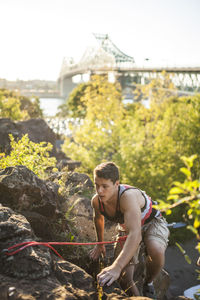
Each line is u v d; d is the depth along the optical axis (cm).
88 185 523
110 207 224
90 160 1362
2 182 255
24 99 2797
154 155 1404
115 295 195
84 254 287
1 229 195
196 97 1569
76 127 1653
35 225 263
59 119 3494
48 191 291
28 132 755
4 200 258
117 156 1370
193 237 1255
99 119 1900
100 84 2048
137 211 212
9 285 161
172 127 1523
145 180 1326
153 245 238
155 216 242
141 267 313
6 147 588
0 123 712
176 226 256
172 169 1427
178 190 125
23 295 155
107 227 407
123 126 1698
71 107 5484
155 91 1956
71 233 291
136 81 9425
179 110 1578
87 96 2008
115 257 262
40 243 195
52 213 285
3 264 177
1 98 1351
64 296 164
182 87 4397
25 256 182
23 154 379
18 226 201
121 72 9781
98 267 273
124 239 246
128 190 217
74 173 534
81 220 371
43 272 177
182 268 1060
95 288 202
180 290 927
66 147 1435
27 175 272
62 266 214
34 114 2233
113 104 1961
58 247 274
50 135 822
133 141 1465
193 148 1451
